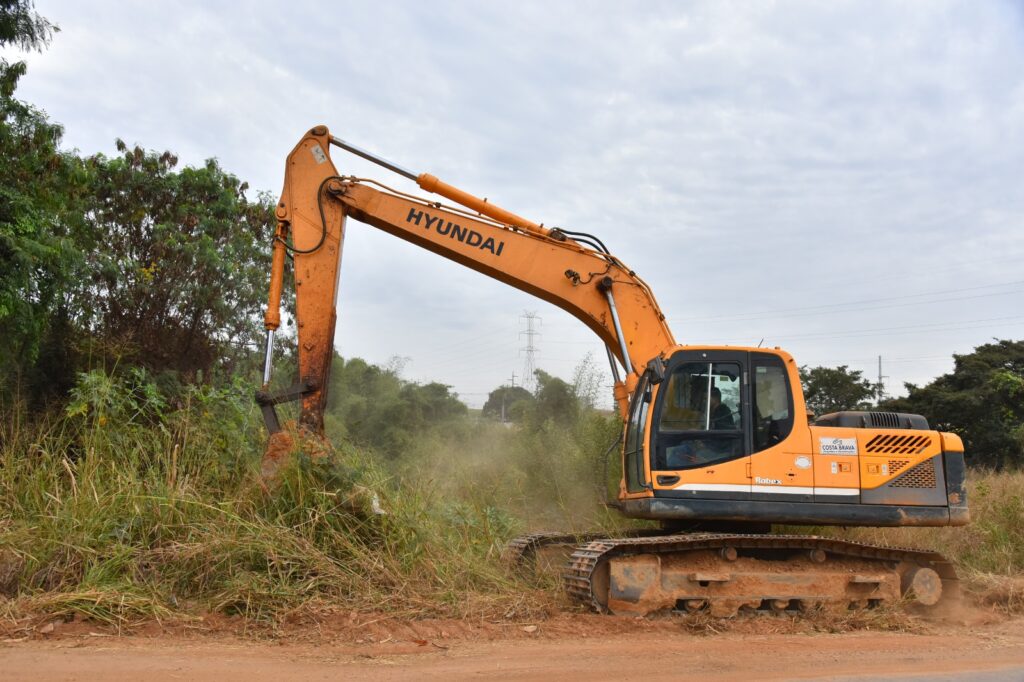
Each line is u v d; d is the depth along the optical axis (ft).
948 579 26.73
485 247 29.96
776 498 25.75
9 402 30.42
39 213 36.14
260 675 15.89
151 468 24.43
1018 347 104.47
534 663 18.08
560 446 43.24
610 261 30.17
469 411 75.31
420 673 16.75
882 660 19.72
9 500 23.70
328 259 28.84
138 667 15.98
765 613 24.68
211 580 21.01
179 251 46.75
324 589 21.65
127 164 48.93
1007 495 40.57
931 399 101.86
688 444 26.09
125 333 41.01
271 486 24.59
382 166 29.81
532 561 27.58
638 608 23.34
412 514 25.71
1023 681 17.81
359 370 65.67
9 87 36.81
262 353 49.42
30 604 18.97
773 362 26.86
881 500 26.11
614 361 30.76
